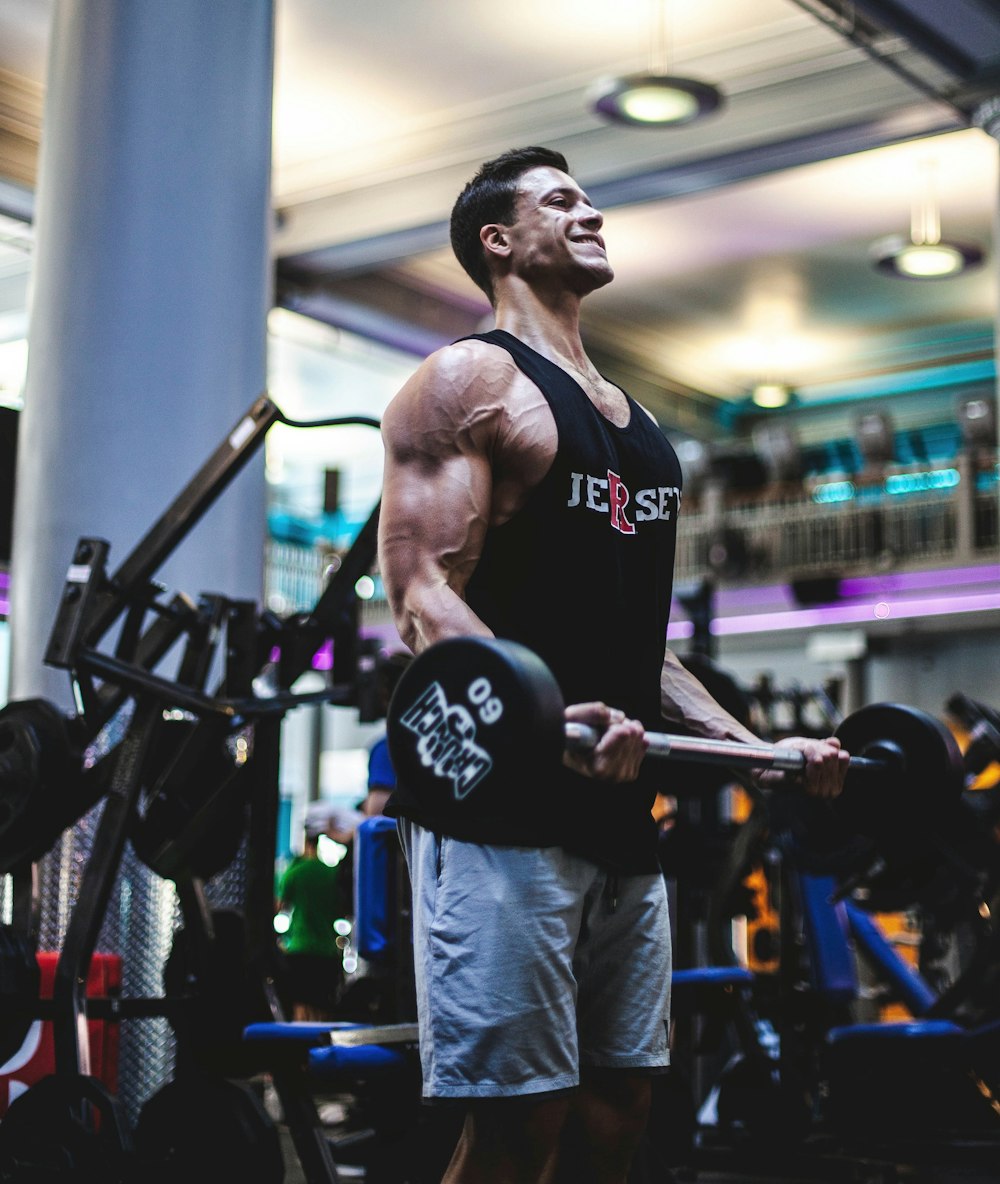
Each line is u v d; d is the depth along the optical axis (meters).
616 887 2.01
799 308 16.64
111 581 3.75
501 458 2.02
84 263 5.66
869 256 15.20
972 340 17.39
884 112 10.73
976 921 5.20
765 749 2.01
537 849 1.91
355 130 12.41
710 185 11.80
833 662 15.66
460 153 12.30
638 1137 2.09
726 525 16.61
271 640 4.32
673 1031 5.41
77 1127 3.38
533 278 2.19
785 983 5.42
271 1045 3.64
